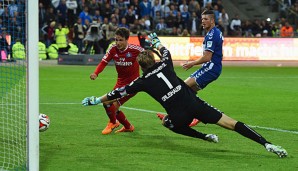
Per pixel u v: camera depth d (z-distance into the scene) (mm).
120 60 22219
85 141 20750
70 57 64125
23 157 17609
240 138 21422
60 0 71938
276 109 30281
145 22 71500
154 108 30141
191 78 23547
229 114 28359
